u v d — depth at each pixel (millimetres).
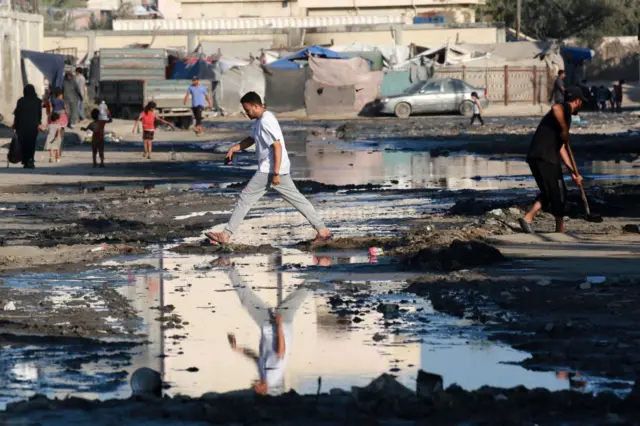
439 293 23234
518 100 153125
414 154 74875
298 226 36125
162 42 167000
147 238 33344
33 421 13430
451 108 138125
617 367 16844
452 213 38562
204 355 18062
